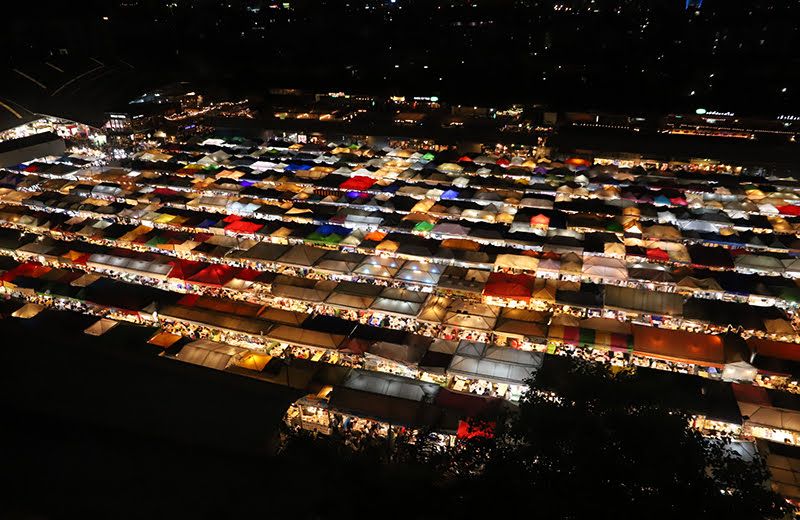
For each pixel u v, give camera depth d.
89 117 55.41
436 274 27.55
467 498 10.47
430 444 13.52
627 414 11.71
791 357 21.47
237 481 11.01
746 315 24.03
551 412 11.87
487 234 32.28
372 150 50.81
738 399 19.48
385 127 57.34
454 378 22.45
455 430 18.36
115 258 29.92
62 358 16.80
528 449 11.34
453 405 19.64
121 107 56.88
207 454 12.28
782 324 23.45
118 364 16.88
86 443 12.28
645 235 32.78
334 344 22.95
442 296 26.89
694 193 39.06
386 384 20.53
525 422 12.04
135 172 43.88
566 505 9.98
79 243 31.83
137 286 27.81
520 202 37.84
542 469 10.81
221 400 15.28
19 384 15.06
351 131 55.91
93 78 61.56
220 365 21.73
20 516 9.94
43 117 55.69
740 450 17.41
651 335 22.66
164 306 25.77
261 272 28.25
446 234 32.81
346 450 12.41
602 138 52.34
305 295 26.31
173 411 14.60
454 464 12.05
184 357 22.06
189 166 44.84
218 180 42.38
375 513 10.14
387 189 40.16
